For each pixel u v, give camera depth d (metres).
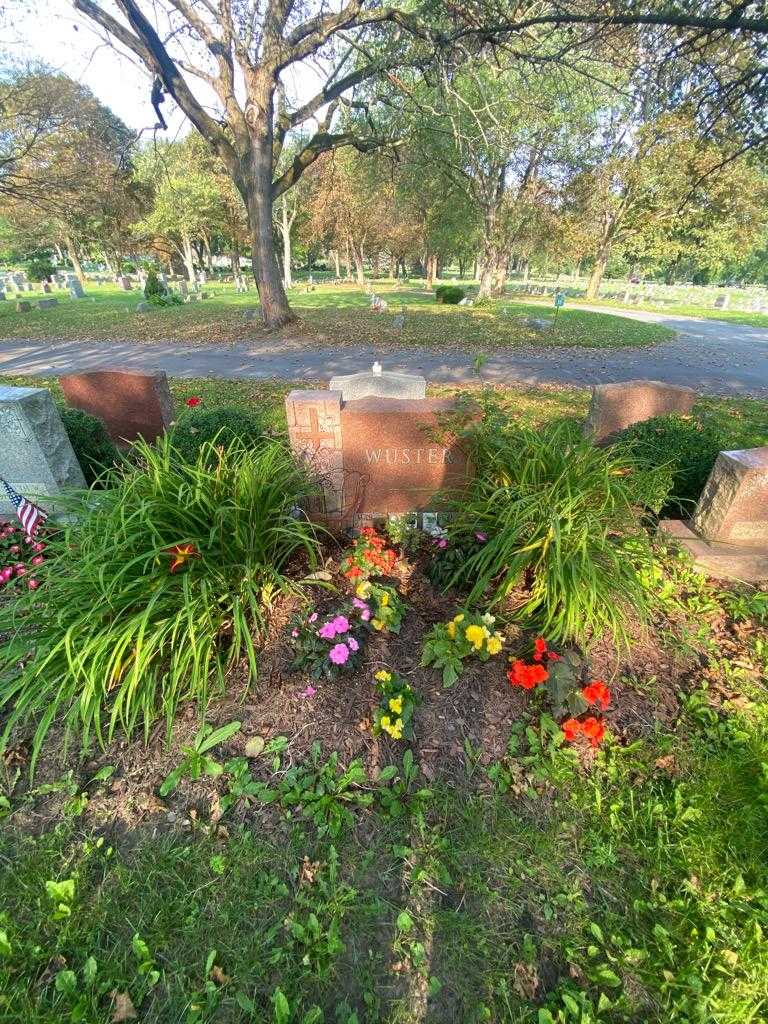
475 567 2.92
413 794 2.04
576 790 2.07
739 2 6.49
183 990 1.55
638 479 3.35
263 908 1.73
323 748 2.18
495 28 7.83
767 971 1.57
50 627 2.22
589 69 11.44
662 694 2.48
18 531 3.82
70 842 1.91
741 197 22.92
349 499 3.78
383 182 21.52
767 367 11.55
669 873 1.83
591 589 2.34
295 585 2.77
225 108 12.96
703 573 3.41
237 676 2.45
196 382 9.38
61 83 18.55
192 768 2.08
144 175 25.64
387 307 22.17
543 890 1.78
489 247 24.66
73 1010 1.49
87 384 5.85
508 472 3.22
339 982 1.57
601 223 28.69
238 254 36.47
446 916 1.71
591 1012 1.50
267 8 11.26
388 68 11.00
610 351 13.09
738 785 2.07
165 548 2.36
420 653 2.57
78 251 44.00
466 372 10.36
